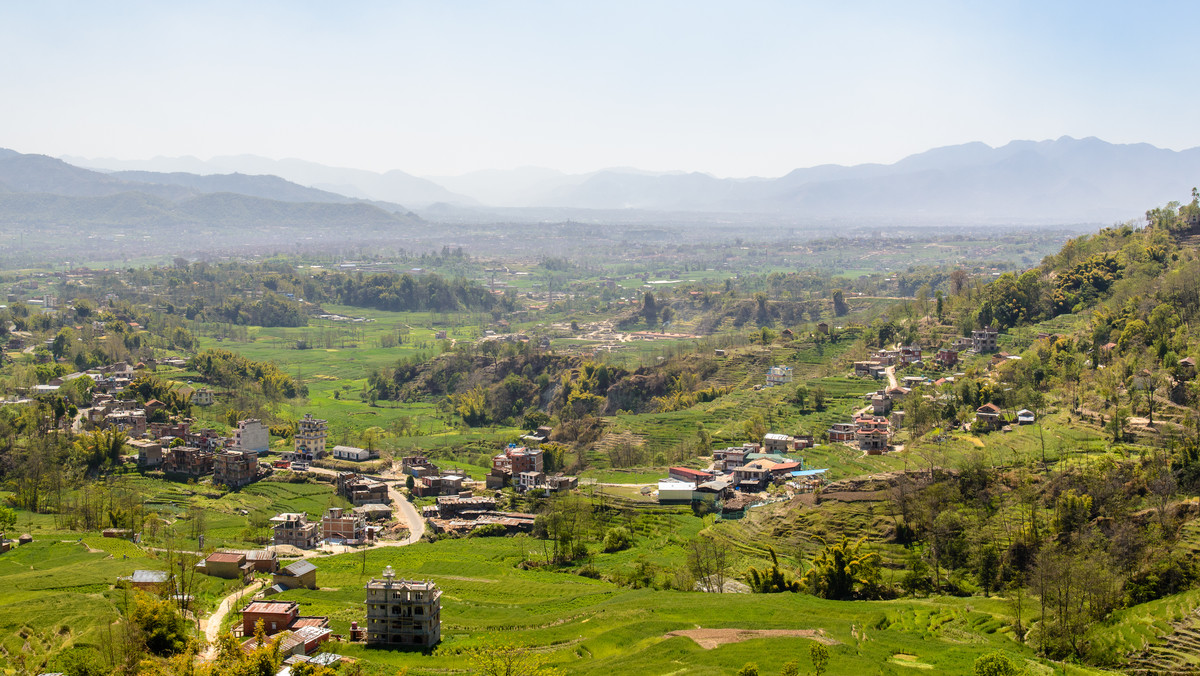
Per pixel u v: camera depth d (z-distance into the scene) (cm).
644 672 12619
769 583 17675
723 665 12812
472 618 16050
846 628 14688
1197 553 15950
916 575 17512
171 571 16325
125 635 13362
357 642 14688
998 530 18350
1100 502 18100
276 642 13000
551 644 14675
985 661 12512
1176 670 13138
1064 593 15000
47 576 16975
